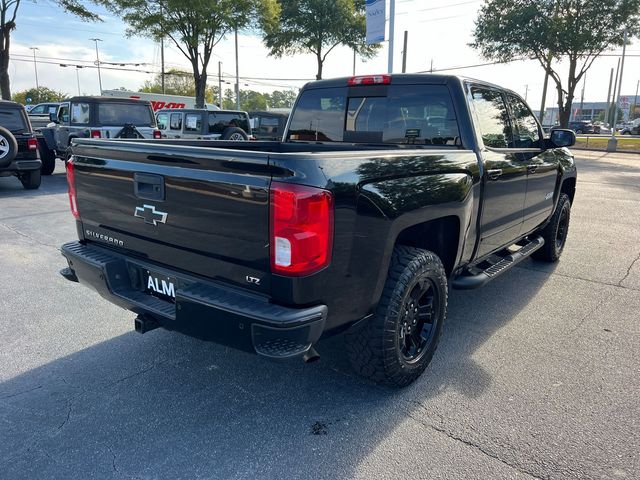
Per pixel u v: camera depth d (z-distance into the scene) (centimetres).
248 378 337
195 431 279
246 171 237
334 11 2720
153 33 2223
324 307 244
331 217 237
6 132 994
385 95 409
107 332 404
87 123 1293
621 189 1262
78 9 2086
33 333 400
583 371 348
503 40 2673
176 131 1584
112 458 256
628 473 247
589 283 539
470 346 387
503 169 403
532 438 274
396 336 296
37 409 298
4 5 2016
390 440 272
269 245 235
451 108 378
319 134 456
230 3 2147
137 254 304
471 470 249
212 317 249
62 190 1092
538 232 583
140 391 319
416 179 295
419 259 303
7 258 591
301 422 288
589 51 2612
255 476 245
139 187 285
